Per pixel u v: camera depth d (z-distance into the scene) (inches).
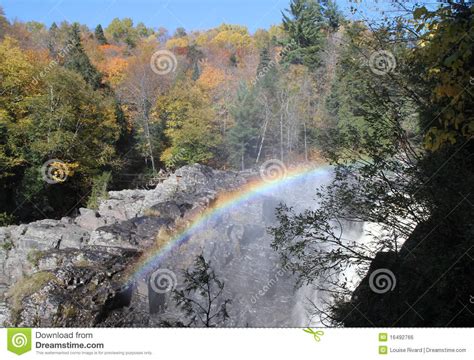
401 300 208.2
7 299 451.2
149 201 858.8
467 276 185.2
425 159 203.6
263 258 603.2
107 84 1637.6
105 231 589.3
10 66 1091.9
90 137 1217.4
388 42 226.2
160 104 1540.4
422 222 203.9
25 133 1068.5
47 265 505.7
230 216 745.0
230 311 454.6
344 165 232.1
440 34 164.9
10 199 1065.5
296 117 1221.1
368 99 230.7
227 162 1478.8
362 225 295.0
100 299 445.1
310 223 233.1
